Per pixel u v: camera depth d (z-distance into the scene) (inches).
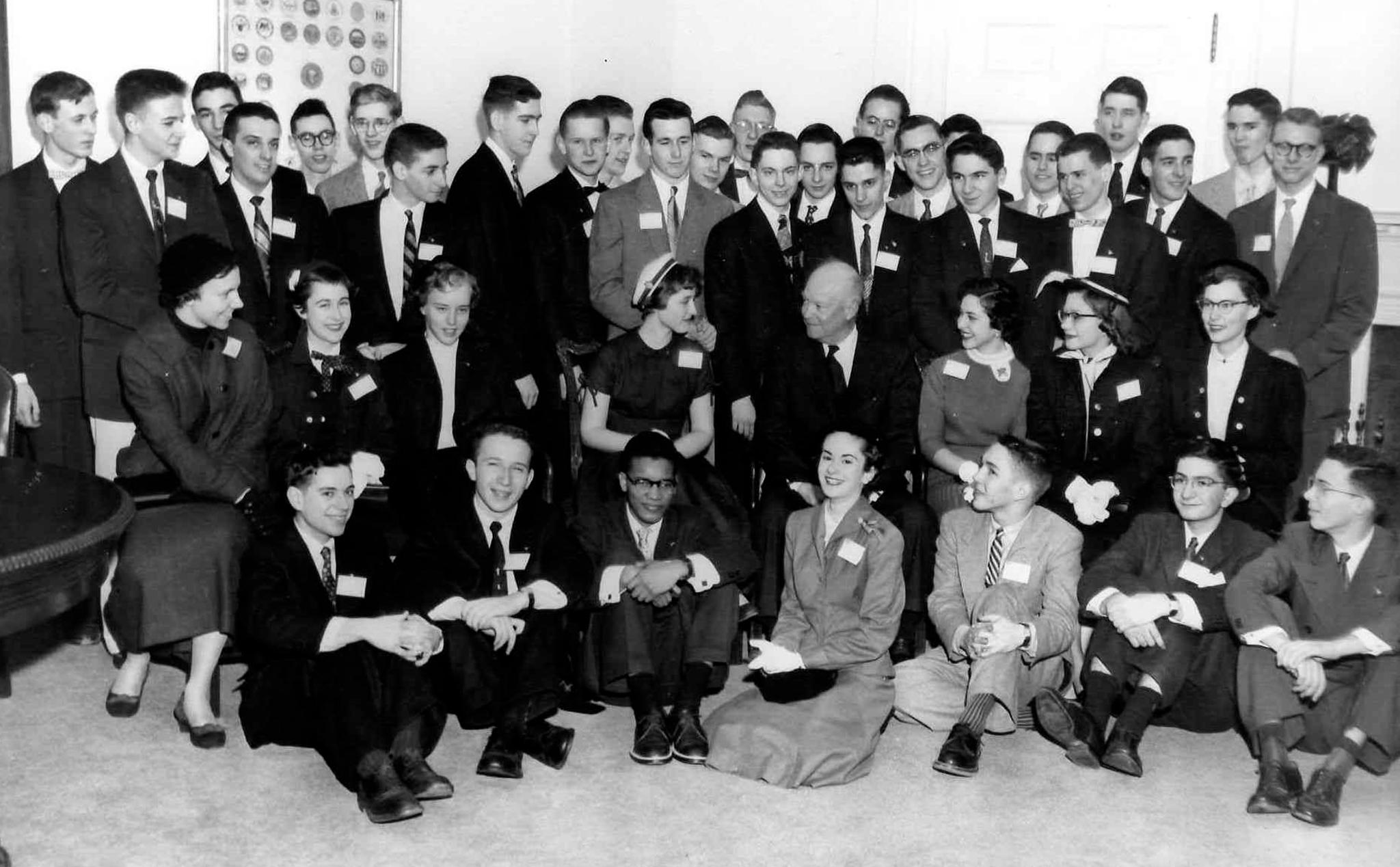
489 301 183.9
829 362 166.2
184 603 130.9
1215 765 135.2
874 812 121.1
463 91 237.0
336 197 200.4
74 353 170.4
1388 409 232.1
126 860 107.3
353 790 120.0
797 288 185.6
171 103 159.8
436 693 130.9
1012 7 245.8
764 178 184.5
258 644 125.6
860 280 165.0
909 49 251.3
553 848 111.7
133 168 161.9
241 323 153.0
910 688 143.2
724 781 127.6
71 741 132.2
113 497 107.0
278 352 160.1
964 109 250.5
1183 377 163.3
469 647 129.6
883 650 137.4
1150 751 138.6
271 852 109.7
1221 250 181.8
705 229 193.9
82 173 159.9
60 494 107.7
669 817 118.6
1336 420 187.2
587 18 246.1
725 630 138.6
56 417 169.9
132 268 159.5
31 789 120.4
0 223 163.2
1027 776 130.8
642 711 133.4
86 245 157.1
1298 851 114.8
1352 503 130.3
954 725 133.5
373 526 140.5
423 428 160.1
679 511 144.3
